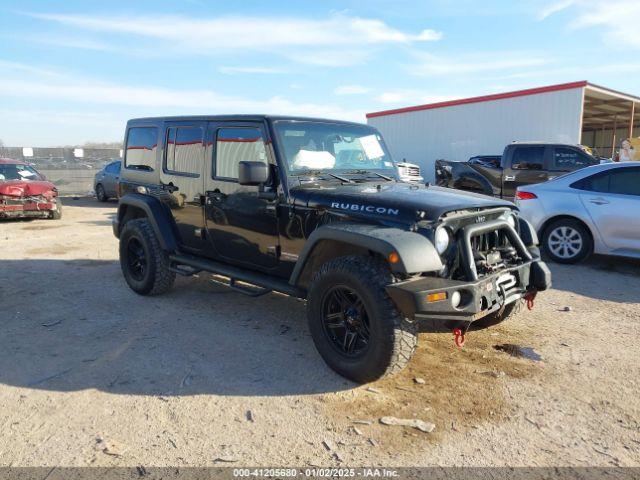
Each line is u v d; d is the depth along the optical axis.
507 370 4.00
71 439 3.07
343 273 3.60
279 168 4.32
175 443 3.02
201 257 5.48
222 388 3.70
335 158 4.78
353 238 3.56
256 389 3.68
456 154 20.08
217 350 4.38
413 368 4.02
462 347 4.45
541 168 12.55
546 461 2.86
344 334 3.84
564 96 16.69
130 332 4.82
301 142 4.55
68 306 5.64
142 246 5.84
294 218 4.23
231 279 4.86
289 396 3.58
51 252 8.77
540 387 3.72
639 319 5.20
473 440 3.06
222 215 4.91
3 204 12.46
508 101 18.17
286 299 5.87
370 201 3.84
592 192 7.41
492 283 3.66
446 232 3.63
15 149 23.22
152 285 5.77
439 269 3.43
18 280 6.78
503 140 18.48
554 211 7.64
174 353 4.32
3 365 4.09
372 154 5.20
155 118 5.85
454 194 4.17
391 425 3.21
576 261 7.61
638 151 17.48
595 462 2.85
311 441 3.04
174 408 3.42
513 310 4.53
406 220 3.59
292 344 4.52
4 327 4.96
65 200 20.28
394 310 3.43
